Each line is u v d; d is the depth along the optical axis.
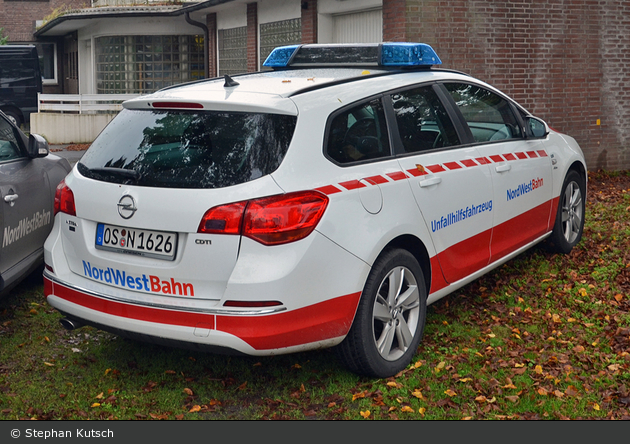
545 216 5.60
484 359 4.14
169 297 3.41
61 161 5.89
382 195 3.72
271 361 4.18
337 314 3.49
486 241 4.72
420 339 4.11
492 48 9.98
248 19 16.12
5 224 4.59
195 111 3.61
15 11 30.27
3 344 4.49
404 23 9.48
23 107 21.34
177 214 3.33
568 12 10.35
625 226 7.13
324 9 12.51
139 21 21.92
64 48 31.00
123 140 3.73
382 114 3.97
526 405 3.61
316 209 3.35
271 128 3.41
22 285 5.68
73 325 3.81
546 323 4.70
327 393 3.79
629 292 5.23
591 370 3.97
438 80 4.55
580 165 6.15
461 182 4.38
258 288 3.22
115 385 3.90
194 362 4.20
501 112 5.15
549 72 10.38
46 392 3.81
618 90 10.95
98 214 3.61
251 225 3.23
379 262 3.72
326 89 3.75
